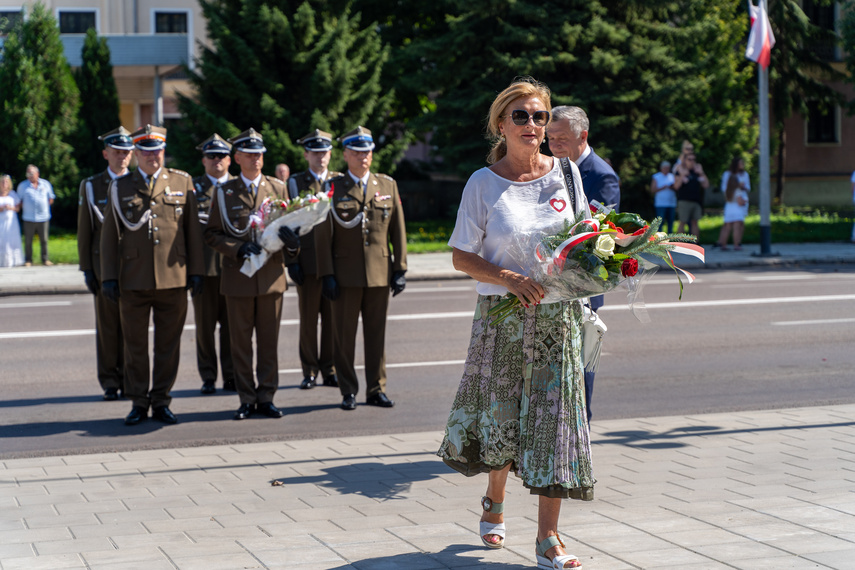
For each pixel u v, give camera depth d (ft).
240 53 81.46
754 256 64.28
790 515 14.94
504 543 13.96
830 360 31.63
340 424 23.77
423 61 93.30
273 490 17.15
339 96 82.74
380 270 25.67
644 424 22.45
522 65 76.69
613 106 80.84
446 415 24.67
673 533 14.16
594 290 12.29
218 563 13.06
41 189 62.69
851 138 117.50
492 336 13.05
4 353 34.14
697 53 86.84
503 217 12.89
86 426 23.84
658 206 69.46
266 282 24.45
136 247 23.75
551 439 12.67
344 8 86.38
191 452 20.45
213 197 24.88
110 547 13.84
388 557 13.30
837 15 114.01
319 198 24.04
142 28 121.60
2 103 86.94
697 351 33.42
